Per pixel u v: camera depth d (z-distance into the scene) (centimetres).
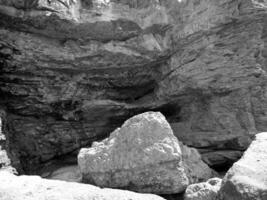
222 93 627
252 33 594
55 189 368
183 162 488
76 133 700
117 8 591
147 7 613
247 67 596
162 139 438
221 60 609
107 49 607
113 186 444
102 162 455
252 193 309
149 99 718
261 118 588
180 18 630
